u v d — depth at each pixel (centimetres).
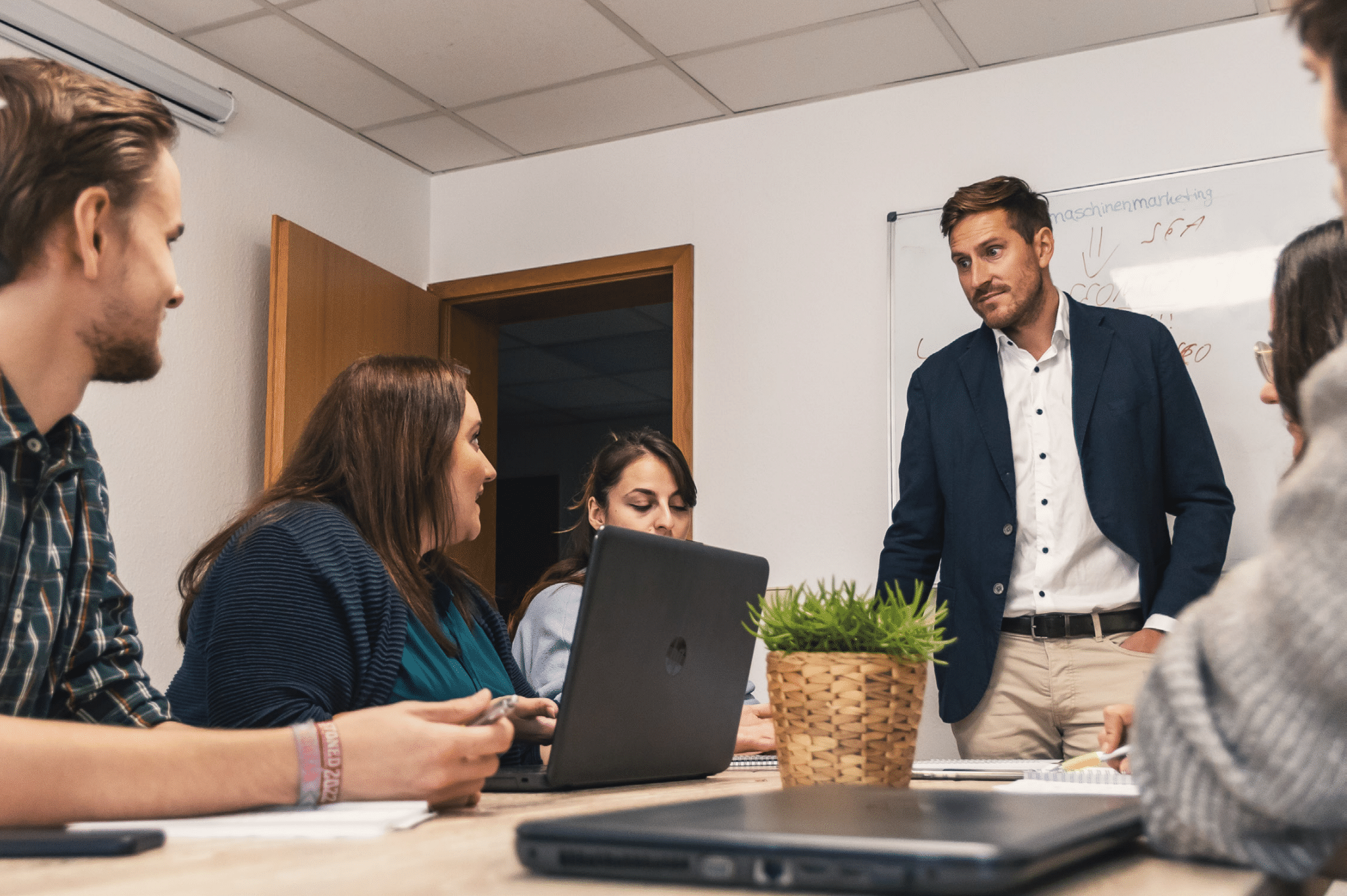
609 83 323
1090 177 296
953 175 312
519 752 131
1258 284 273
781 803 57
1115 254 288
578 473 767
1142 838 54
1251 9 279
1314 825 43
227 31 296
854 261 321
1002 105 309
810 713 98
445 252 383
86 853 54
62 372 89
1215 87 285
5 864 52
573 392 679
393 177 372
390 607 116
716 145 345
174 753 68
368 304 340
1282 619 41
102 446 275
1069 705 226
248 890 45
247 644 103
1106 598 228
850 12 284
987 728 233
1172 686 45
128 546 279
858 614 99
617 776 105
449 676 123
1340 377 41
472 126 351
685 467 239
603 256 356
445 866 50
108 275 86
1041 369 244
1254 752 42
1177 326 279
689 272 340
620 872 45
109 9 283
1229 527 228
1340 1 47
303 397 311
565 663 183
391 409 130
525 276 366
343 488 128
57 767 64
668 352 588
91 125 84
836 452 315
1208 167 282
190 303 301
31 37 260
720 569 115
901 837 43
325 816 67
